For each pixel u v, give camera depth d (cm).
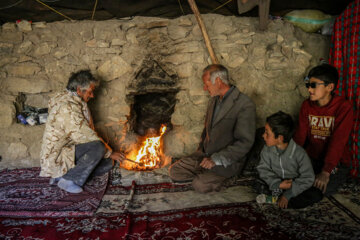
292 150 245
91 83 293
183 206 254
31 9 333
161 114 408
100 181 309
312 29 368
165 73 374
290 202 240
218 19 365
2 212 238
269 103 376
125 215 239
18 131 372
